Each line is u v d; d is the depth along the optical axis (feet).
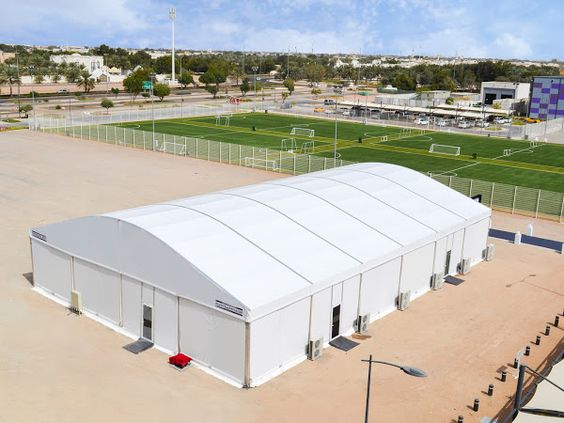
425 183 123.34
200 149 239.09
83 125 287.48
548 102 401.90
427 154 250.78
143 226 78.33
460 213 112.06
